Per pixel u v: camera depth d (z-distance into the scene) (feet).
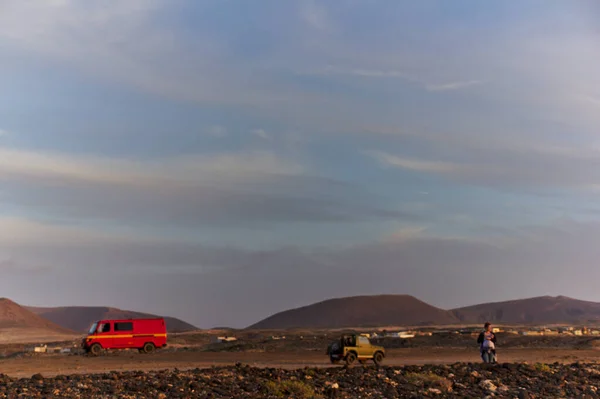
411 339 361.92
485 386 95.71
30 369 138.62
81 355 205.36
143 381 90.27
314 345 320.91
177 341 496.64
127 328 208.23
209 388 85.76
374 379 99.91
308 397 81.71
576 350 254.06
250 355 208.54
